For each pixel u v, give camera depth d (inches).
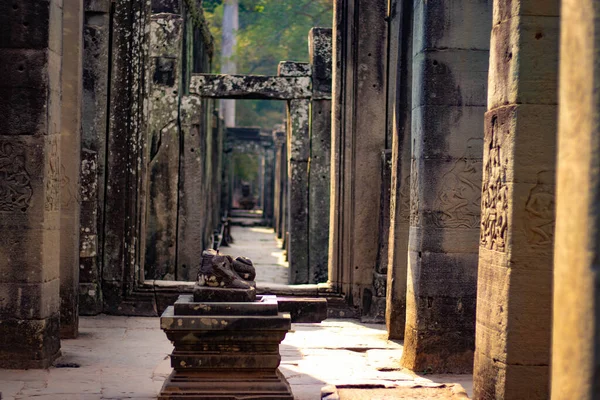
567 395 181.2
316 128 839.1
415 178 488.4
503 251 331.0
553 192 322.3
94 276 652.1
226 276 389.7
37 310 461.7
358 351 542.0
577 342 179.5
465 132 473.4
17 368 459.8
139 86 666.2
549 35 322.3
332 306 672.4
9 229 460.4
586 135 181.3
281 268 1052.5
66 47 558.6
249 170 2476.6
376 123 673.6
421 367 475.2
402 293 573.3
